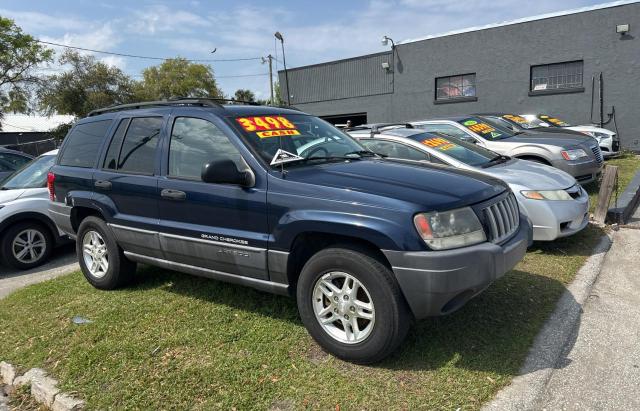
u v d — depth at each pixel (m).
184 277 5.32
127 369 3.54
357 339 3.37
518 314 4.06
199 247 4.08
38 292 5.30
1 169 10.22
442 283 3.07
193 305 4.55
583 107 17.95
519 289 4.59
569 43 17.89
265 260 3.69
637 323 3.94
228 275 4.02
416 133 7.15
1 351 4.07
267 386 3.23
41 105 32.75
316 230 3.40
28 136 41.47
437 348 3.57
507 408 2.88
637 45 16.59
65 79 34.03
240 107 4.46
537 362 3.35
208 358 3.62
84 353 3.80
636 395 3.01
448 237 3.17
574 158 8.38
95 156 5.06
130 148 4.75
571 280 4.82
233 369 3.44
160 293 4.92
